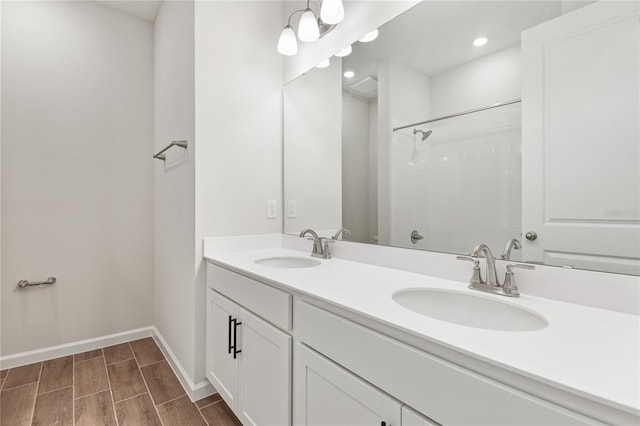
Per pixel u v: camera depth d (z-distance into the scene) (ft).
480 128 3.57
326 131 5.62
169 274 6.85
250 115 6.17
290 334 3.48
